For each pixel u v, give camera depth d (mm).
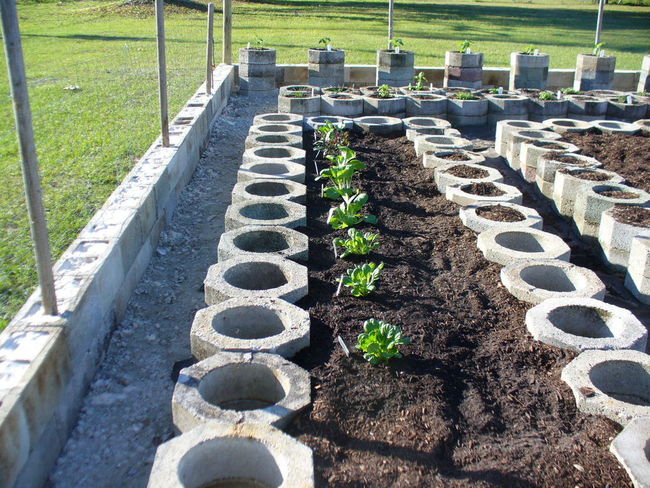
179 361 4250
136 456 3420
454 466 3045
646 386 3734
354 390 3531
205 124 8914
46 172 6660
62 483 3217
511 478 2955
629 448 3066
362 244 5293
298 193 6219
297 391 3381
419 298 4684
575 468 3012
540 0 43688
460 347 4059
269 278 4812
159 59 6516
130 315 4742
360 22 27812
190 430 2941
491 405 3514
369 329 3832
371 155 8570
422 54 18812
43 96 10617
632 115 11086
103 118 9133
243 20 26797
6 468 2771
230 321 4129
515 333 4227
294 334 3846
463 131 11180
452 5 37781
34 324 3453
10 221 5395
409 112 11352
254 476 2936
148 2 28172
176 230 6289
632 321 4133
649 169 7855
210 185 7617
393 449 3123
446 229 6004
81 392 3760
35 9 28688
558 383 3682
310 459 2756
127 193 5441
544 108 11203
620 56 19766
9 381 2992
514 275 4816
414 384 3611
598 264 6035
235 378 3586
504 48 20906
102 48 17391
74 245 4426
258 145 7824
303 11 31391
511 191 6629
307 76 13758
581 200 6520
